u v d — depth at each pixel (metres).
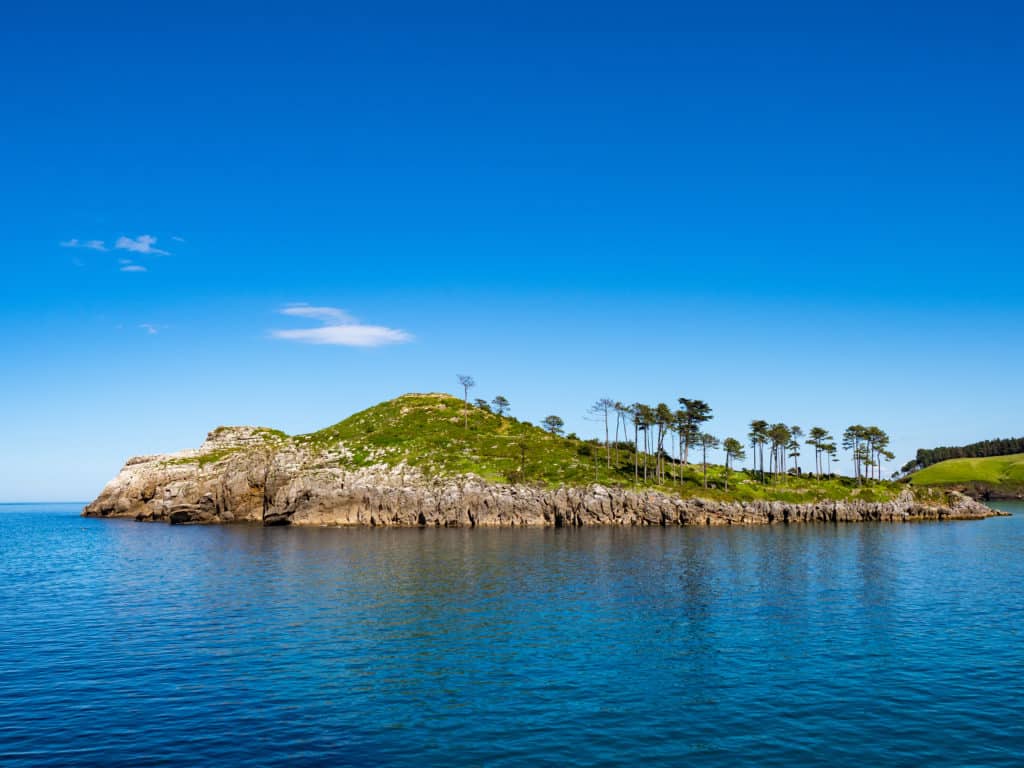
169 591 57.56
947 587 58.56
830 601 51.91
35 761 23.17
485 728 26.08
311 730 25.89
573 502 139.75
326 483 149.12
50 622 45.12
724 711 27.94
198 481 167.25
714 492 150.62
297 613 47.69
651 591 56.34
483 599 52.84
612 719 27.03
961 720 26.98
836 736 25.38
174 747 24.33
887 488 171.25
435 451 163.50
